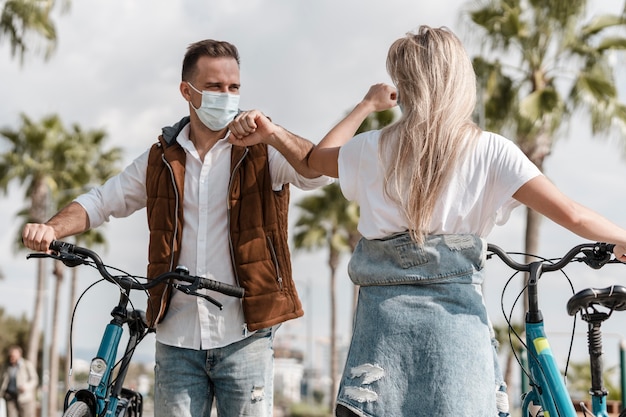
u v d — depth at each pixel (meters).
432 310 3.16
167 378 4.27
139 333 4.22
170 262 4.25
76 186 38.66
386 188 3.26
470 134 3.24
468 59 3.32
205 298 3.88
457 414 3.07
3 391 17.88
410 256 3.21
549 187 3.21
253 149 4.32
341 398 3.22
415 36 3.36
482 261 3.24
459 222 3.22
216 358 4.22
